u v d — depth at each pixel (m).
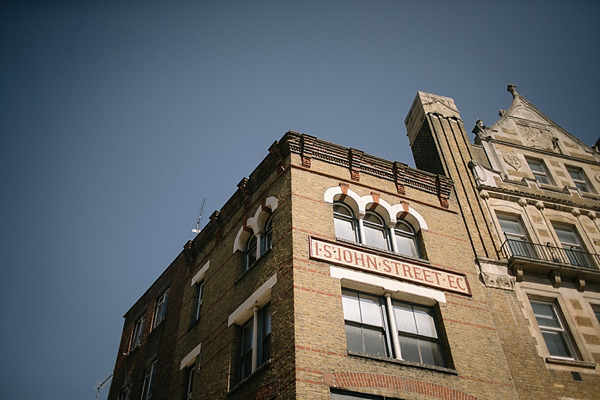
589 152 26.50
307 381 12.85
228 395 15.33
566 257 20.70
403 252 18.19
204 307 19.75
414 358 15.36
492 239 20.17
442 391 14.41
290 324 13.95
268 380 13.77
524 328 17.53
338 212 17.86
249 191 19.91
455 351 15.64
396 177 19.80
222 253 20.31
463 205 20.88
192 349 19.20
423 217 19.22
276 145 18.77
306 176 17.86
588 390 16.56
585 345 17.78
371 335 15.17
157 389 20.86
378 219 18.56
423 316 16.47
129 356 25.41
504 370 15.97
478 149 24.44
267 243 17.81
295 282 14.73
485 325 16.89
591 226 22.52
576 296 19.16
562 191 23.59
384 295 16.09
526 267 19.19
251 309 16.34
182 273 23.86
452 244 18.94
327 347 13.75
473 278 18.23
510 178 23.34
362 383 13.50
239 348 16.59
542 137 26.28
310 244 15.83
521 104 27.72
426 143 25.16
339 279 15.43
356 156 19.23
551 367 16.80
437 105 26.44
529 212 22.02
